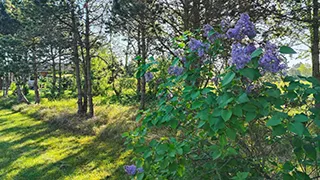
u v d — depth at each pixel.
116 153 5.23
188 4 4.83
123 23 6.02
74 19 8.05
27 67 9.72
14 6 11.12
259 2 4.51
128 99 11.15
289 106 1.51
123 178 4.06
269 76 1.52
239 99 1.34
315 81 1.47
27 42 8.97
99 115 8.37
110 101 11.35
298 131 1.26
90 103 8.48
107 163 4.75
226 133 1.43
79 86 9.02
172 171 1.68
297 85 1.43
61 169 4.61
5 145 6.22
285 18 4.89
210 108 1.48
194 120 1.91
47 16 7.55
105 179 4.10
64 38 8.48
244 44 1.65
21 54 9.65
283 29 4.99
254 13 4.45
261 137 1.77
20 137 6.96
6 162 5.05
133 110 8.27
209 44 1.90
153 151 1.72
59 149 5.80
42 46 8.78
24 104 12.79
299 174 1.53
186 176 1.83
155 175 1.89
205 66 1.93
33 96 16.75
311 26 5.22
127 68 9.53
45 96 15.36
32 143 6.34
